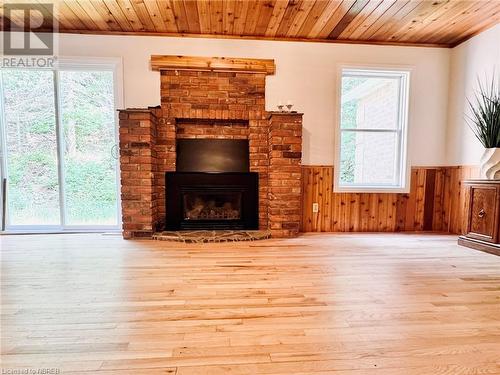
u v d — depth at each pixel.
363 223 3.90
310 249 2.95
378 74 3.88
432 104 3.91
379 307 1.70
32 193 3.72
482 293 1.90
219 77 3.62
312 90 3.75
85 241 3.23
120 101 3.59
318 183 3.84
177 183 3.57
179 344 1.32
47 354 1.25
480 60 3.44
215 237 3.24
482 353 1.28
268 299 1.79
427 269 2.36
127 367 1.17
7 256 2.67
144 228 3.36
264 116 3.67
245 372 1.15
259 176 3.69
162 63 3.51
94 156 3.73
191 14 3.10
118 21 3.28
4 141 3.65
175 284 2.02
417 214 3.96
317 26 3.37
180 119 3.66
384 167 4.15
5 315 1.58
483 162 3.03
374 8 2.95
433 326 1.50
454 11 2.99
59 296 1.82
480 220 2.94
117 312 1.62
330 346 1.32
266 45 3.67
